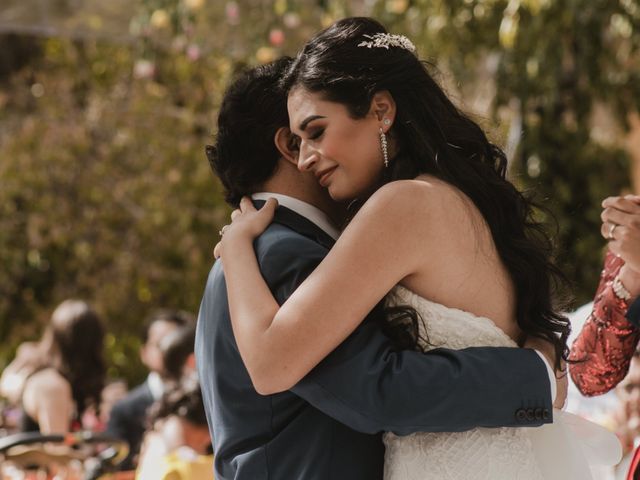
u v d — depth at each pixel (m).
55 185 10.67
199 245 10.29
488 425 2.36
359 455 2.46
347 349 2.37
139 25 6.62
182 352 5.93
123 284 10.48
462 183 2.55
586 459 2.69
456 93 3.27
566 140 8.23
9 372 6.74
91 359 6.36
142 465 4.79
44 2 6.53
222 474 2.51
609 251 3.12
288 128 2.64
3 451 4.62
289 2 6.77
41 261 10.66
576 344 3.12
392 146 2.55
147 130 10.55
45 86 11.02
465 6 7.03
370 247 2.36
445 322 2.43
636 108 7.85
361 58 2.51
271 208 2.57
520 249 2.57
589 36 7.16
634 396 3.84
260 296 2.39
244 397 2.46
